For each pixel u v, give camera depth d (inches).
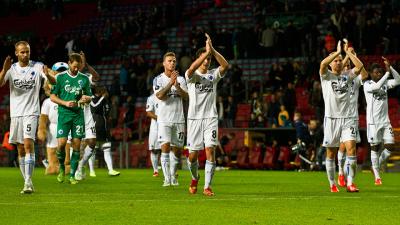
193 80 550.0
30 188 561.0
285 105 1275.8
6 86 1745.8
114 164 1348.4
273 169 1218.6
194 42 1535.4
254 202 485.1
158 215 406.0
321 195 554.6
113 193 570.6
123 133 1348.4
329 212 425.1
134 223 372.8
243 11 1744.6
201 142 555.5
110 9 1977.1
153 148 878.4
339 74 588.4
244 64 1546.5
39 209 436.1
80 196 535.8
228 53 1545.3
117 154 1349.7
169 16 1807.3
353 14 1443.2
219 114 1342.3
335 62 584.7
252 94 1384.1
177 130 666.8
